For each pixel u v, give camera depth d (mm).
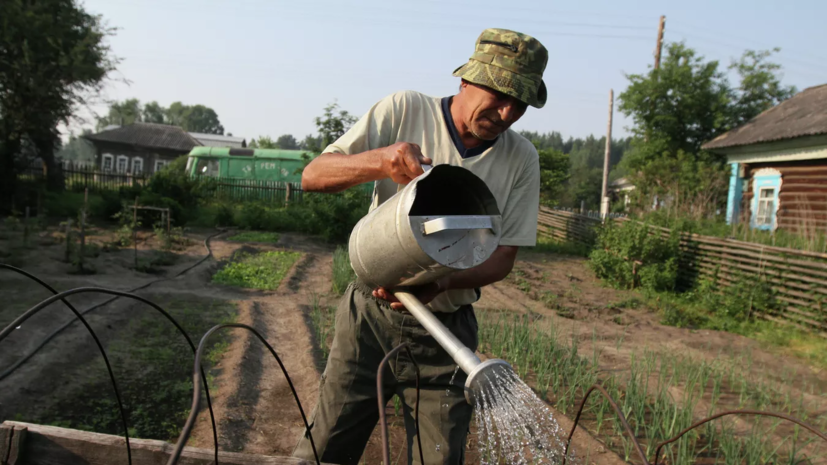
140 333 6348
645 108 26531
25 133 18188
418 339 2332
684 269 11688
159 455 2176
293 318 7605
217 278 10164
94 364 5234
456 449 2326
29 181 17312
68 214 16219
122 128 47906
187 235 14914
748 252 10180
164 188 17469
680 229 11984
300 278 10875
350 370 2385
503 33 2051
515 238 2436
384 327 2346
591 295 11227
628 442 4344
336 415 2412
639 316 9664
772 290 9477
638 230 12062
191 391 4832
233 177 24859
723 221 16359
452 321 2418
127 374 5113
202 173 25453
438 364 2357
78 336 5734
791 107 18781
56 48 17625
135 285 8523
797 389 6227
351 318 2381
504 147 2385
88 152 106062
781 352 7844
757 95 26844
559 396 5262
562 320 8867
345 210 15938
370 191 16562
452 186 1857
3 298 6707
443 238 1627
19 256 9406
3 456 2199
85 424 4074
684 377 6203
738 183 18578
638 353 7184
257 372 5484
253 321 7172
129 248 11812
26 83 16906
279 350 6324
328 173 2090
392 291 1878
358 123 2307
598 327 8578
